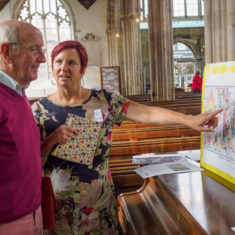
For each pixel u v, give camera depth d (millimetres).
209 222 1142
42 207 1488
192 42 26203
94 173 1711
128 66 18469
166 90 11094
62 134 1613
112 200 1790
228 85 1531
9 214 1148
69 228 1719
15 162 1157
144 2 24875
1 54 1244
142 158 2197
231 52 6352
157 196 1850
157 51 10977
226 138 1542
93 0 22547
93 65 22781
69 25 23047
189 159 2094
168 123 1743
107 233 1753
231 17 6262
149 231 1593
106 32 22750
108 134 1771
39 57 1305
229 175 1529
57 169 1717
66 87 1730
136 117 1797
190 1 25609
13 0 22312
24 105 1265
